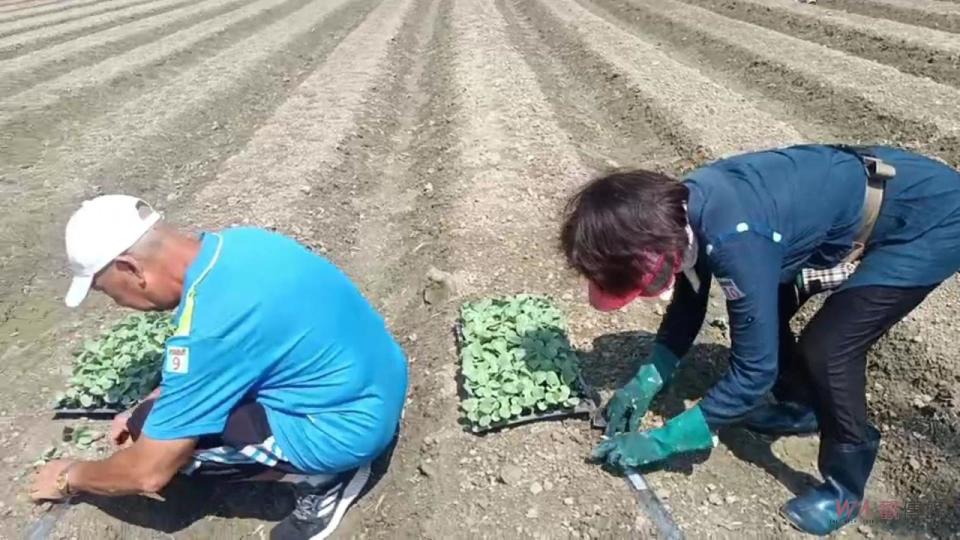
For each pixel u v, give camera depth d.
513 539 3.57
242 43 13.86
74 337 5.18
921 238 3.03
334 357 3.17
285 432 3.28
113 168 7.88
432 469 3.93
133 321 4.67
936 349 4.45
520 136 7.90
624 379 4.39
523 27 15.07
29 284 5.86
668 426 3.42
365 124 8.98
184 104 9.92
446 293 5.34
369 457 3.50
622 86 9.50
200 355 2.90
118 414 4.16
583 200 2.88
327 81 10.80
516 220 6.17
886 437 4.05
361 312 3.30
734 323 3.01
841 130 7.96
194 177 7.88
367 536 3.73
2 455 4.07
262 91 10.89
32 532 3.64
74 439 4.07
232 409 3.14
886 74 8.92
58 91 10.25
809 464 3.88
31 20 17.75
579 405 4.10
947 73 9.07
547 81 10.65
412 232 6.50
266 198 6.89
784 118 8.48
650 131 8.27
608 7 16.05
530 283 5.37
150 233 2.89
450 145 7.96
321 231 6.45
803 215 2.99
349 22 17.03
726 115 8.18
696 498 3.72
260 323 2.96
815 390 3.24
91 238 2.84
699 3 14.77
